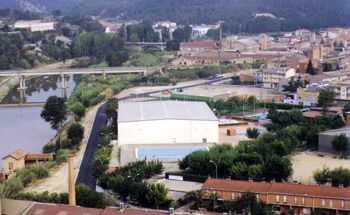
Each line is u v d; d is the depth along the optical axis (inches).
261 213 7559.1
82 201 7839.6
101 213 6496.1
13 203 6860.2
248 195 7795.3
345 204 7869.1
